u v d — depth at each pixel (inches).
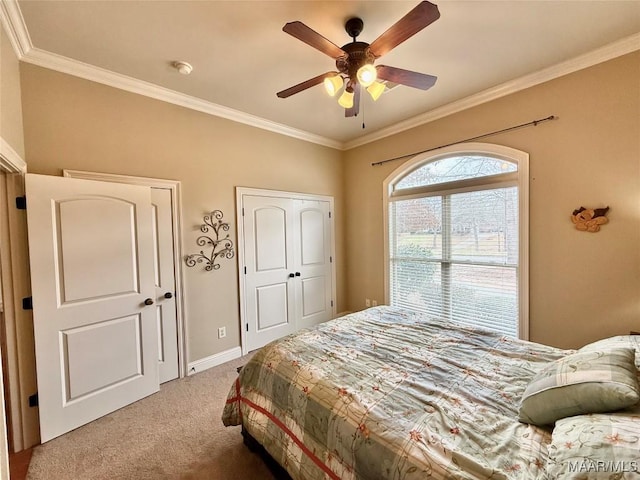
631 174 85.4
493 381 57.1
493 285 118.0
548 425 43.8
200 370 117.6
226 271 126.3
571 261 97.0
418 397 52.2
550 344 102.2
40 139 84.0
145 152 104.0
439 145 130.2
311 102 119.0
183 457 71.8
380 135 153.5
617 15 73.2
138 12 69.1
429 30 78.1
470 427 44.4
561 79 96.7
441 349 72.5
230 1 66.6
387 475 40.4
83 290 85.2
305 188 157.6
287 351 72.6
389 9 70.2
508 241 113.6
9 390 74.8
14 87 75.0
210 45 82.4
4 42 68.5
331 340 79.4
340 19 73.3
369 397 52.5
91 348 86.5
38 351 77.2
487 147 114.5
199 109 117.7
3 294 75.0
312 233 161.2
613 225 88.7
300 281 156.0
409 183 147.2
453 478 35.6
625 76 85.3
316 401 54.9
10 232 75.9
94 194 87.5
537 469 35.8
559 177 98.3
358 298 172.4
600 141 90.1
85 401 84.8
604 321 91.1
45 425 77.6
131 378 95.0
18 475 67.1
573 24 76.4
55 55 84.2
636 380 40.7
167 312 108.7
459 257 128.6
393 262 155.9
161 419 86.8
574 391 41.4
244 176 132.6
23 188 77.7
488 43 84.0
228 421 74.3
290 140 150.9
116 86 97.6
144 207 98.8
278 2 67.1
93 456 72.3
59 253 81.1
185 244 113.9
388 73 74.9
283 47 83.7
